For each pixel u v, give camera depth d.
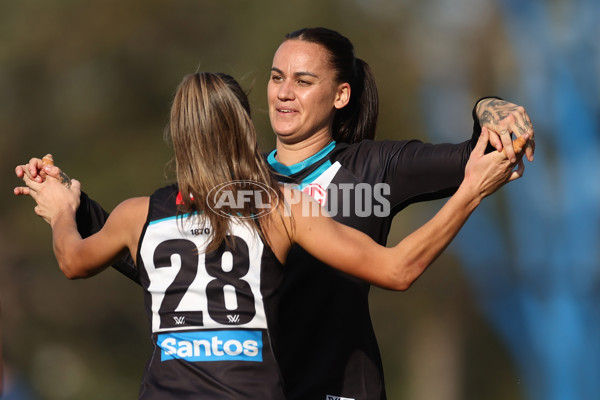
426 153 12.93
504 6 73.88
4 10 74.12
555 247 72.06
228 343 10.50
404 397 77.00
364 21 71.00
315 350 12.73
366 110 14.16
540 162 72.69
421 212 68.62
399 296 71.69
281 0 70.62
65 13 73.81
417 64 71.19
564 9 72.19
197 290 10.61
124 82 73.50
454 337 74.31
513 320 72.94
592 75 72.62
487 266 72.38
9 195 72.12
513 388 74.50
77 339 71.31
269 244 10.73
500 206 72.00
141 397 10.61
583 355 71.88
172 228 10.84
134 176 70.38
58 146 73.38
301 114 13.32
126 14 73.12
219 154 10.77
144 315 72.12
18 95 74.06
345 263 10.91
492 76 74.31
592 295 72.12
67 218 12.67
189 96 10.92
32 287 71.06
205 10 72.19
